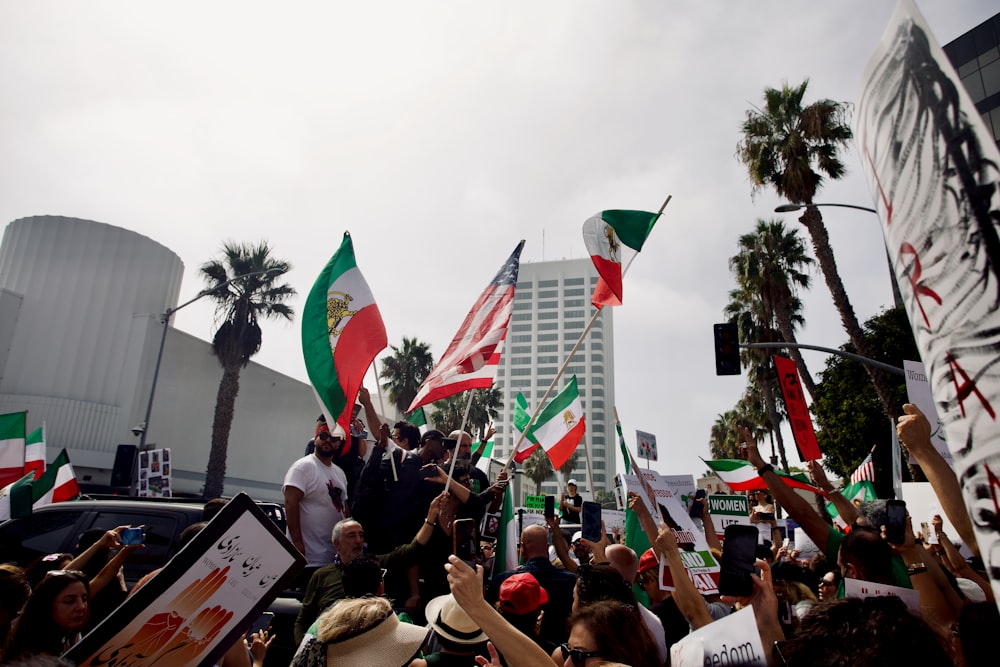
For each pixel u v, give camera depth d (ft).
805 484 23.41
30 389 114.93
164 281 136.67
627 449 20.70
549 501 18.70
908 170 3.84
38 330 118.11
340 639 9.84
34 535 19.22
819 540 12.90
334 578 13.70
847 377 75.72
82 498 25.11
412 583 15.38
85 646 7.93
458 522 9.10
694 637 7.59
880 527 11.46
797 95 69.67
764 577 8.09
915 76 3.81
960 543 18.06
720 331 46.68
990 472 3.19
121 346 123.75
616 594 10.77
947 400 3.49
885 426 70.54
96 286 123.95
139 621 8.28
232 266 95.81
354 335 18.33
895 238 3.96
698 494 19.17
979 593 13.19
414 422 28.37
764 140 70.13
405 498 17.34
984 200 3.22
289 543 9.45
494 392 135.33
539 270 515.91
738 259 88.02
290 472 17.47
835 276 65.77
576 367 484.74
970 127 3.32
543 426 27.20
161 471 52.11
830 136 66.64
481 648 10.30
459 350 18.38
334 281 18.63
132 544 14.33
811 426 23.53
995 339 3.15
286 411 145.79
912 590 8.94
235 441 130.82
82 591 10.64
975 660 6.33
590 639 8.19
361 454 22.95
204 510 18.49
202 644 8.61
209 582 8.77
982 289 3.24
